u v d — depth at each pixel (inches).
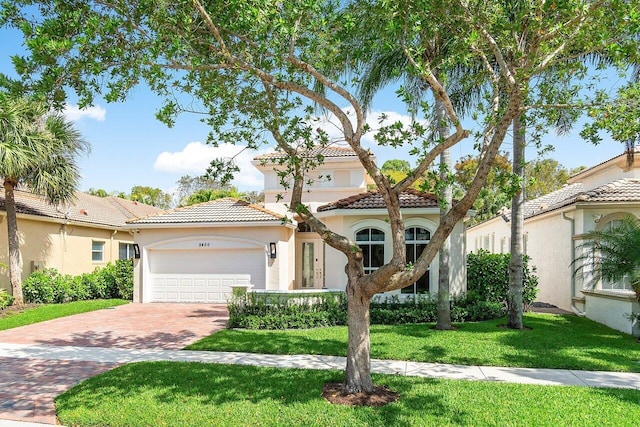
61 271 877.8
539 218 814.5
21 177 688.4
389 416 245.6
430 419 240.8
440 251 516.4
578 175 860.6
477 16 283.3
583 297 619.5
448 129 512.1
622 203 595.5
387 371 343.6
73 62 247.0
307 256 860.6
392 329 508.4
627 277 483.8
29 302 765.3
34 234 818.8
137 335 494.9
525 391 288.5
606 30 270.4
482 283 657.6
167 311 678.5
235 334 484.4
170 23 257.6
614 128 278.2
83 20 254.7
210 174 368.8
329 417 245.4
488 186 404.5
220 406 264.1
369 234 634.2
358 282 290.7
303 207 303.9
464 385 301.4
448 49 392.5
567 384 311.3
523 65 299.7
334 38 291.1
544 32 273.9
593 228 627.2
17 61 232.4
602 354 389.4
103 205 1139.9
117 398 279.6
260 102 362.0
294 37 277.1
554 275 746.8
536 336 462.3
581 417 243.4
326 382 311.1
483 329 505.0
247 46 289.1
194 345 435.8
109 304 749.3
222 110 360.2
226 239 757.9
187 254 778.8
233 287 559.5
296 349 411.8
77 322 582.9
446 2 274.8
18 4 251.0
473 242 1488.7
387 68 504.1
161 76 256.7
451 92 542.0
